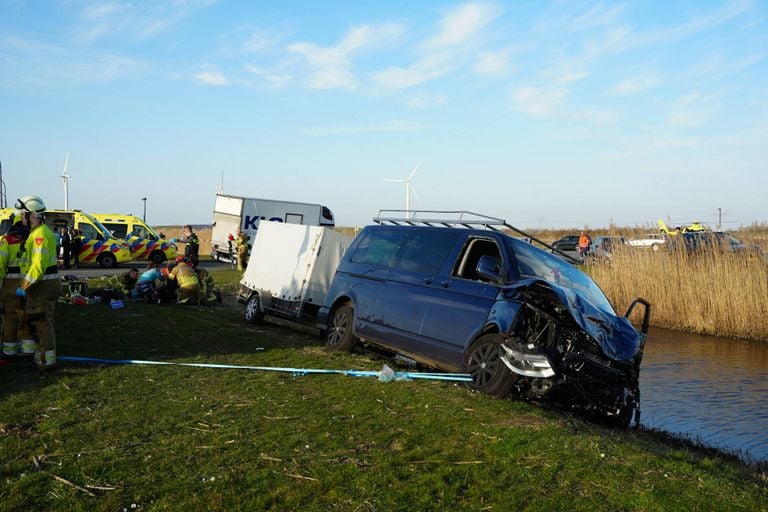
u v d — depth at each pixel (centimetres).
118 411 617
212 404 652
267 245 1393
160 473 470
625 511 435
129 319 1229
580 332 732
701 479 497
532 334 748
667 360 1439
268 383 755
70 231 2711
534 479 479
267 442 538
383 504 430
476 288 800
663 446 692
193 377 774
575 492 461
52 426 564
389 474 476
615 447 565
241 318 1430
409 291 887
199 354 927
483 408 656
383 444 545
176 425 580
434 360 827
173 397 675
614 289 2073
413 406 661
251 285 1396
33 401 639
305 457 507
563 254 929
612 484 474
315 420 604
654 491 461
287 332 1262
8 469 467
